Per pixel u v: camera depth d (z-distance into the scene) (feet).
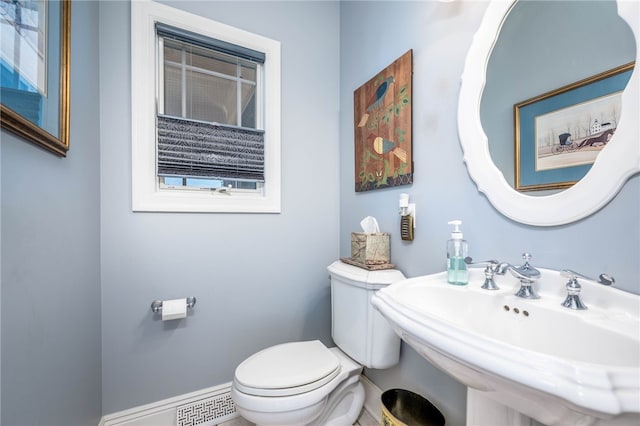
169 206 4.30
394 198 4.31
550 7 2.51
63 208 2.74
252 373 3.48
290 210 5.32
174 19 4.35
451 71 3.37
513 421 2.37
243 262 4.89
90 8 3.55
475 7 3.10
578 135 2.30
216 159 4.71
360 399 4.29
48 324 2.42
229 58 4.92
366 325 3.86
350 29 5.48
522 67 2.70
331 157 5.77
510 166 2.77
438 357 1.85
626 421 1.22
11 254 1.91
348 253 5.51
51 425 2.45
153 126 4.27
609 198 2.09
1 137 1.79
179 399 4.34
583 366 1.26
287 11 5.29
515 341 2.28
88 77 3.48
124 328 4.02
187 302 4.30
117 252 3.99
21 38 2.05
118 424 3.94
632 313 1.91
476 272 2.93
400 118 4.10
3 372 1.81
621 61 2.06
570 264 2.32
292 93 5.35
